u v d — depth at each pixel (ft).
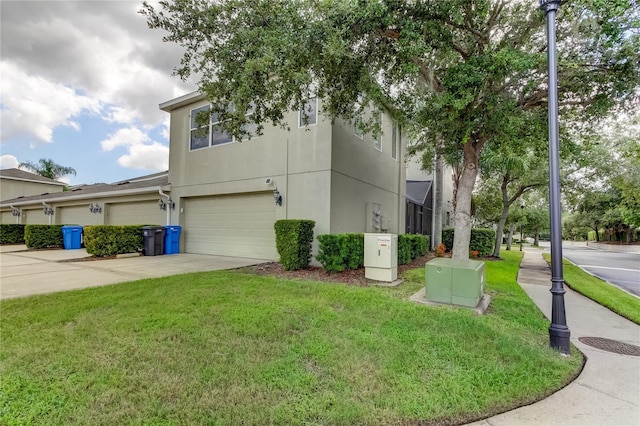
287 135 30.58
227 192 34.96
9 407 7.24
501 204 52.49
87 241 34.71
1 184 80.02
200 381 8.48
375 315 14.28
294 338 11.49
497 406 7.90
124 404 7.41
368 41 18.44
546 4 12.15
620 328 15.07
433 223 49.32
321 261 24.52
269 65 16.31
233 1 17.49
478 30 19.35
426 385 8.62
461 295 15.94
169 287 18.83
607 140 39.11
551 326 11.89
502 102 18.99
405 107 22.84
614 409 8.02
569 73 18.71
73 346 10.48
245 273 24.30
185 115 39.14
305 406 7.50
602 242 119.55
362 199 33.81
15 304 15.10
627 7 14.55
